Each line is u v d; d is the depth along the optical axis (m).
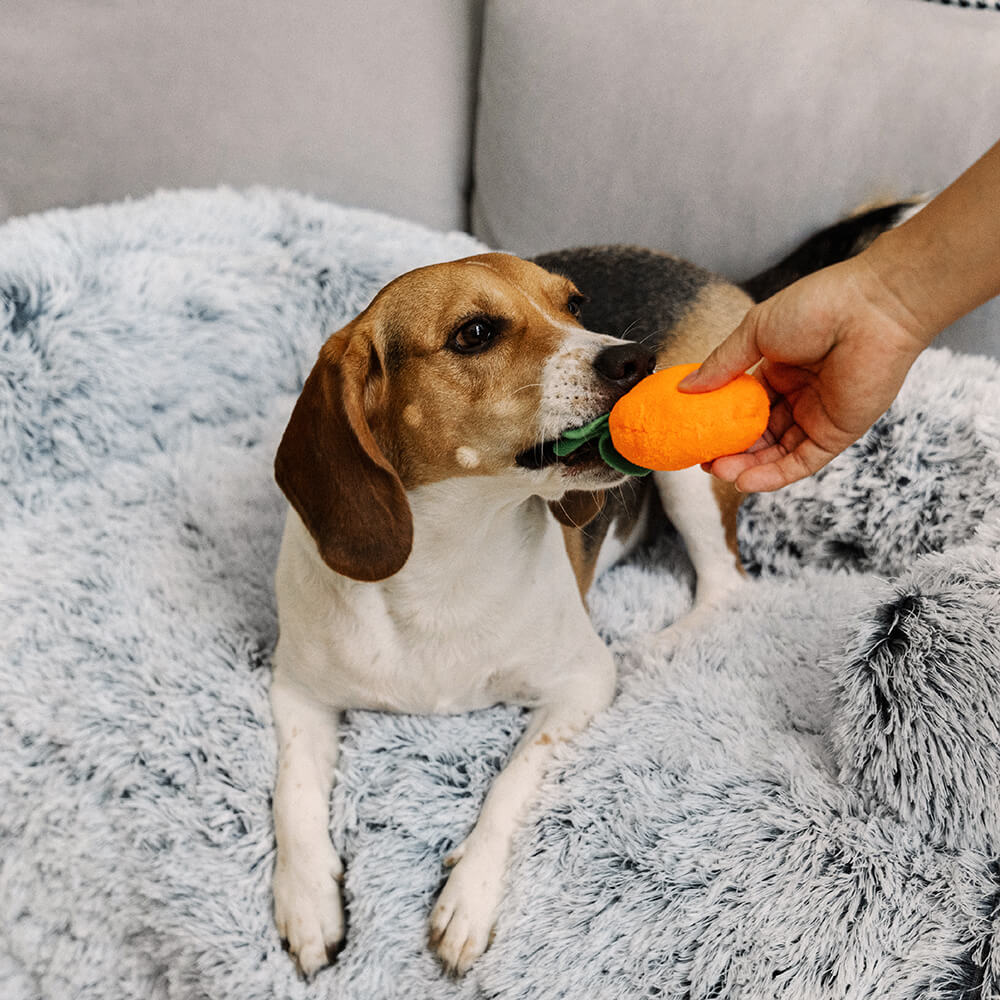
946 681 1.10
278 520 1.68
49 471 1.68
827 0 1.82
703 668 1.39
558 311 1.19
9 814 1.34
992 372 1.54
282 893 1.22
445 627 1.29
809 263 1.79
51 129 1.97
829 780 1.19
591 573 1.60
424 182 2.07
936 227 0.99
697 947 1.08
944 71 1.73
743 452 1.19
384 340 1.16
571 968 1.12
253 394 1.85
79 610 1.46
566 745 1.32
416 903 1.22
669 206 1.90
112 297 1.71
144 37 1.95
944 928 1.04
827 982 1.04
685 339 1.74
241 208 1.87
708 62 1.82
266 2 1.96
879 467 1.54
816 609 1.47
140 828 1.26
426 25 2.00
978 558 1.21
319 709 1.41
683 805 1.18
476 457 1.15
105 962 1.33
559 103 1.90
